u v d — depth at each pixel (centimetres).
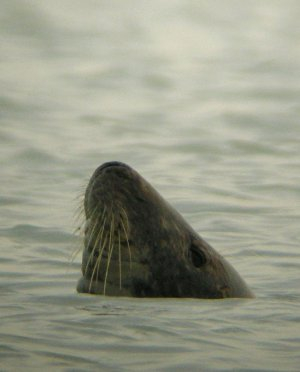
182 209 6303
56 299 4331
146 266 4334
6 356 3519
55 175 7231
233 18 16412
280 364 3472
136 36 14700
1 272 4900
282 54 13488
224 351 3616
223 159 7925
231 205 6419
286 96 10788
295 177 7275
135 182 4341
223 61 13062
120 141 8544
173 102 10500
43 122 9281
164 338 3756
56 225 5847
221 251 5403
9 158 7719
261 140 8638
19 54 13150
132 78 11875
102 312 4097
